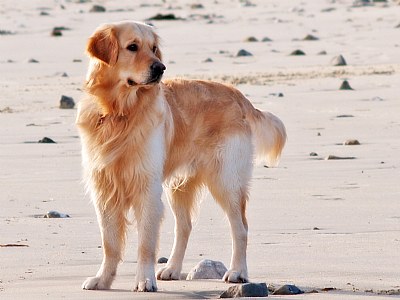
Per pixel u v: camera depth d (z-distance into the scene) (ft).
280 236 38.52
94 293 30.58
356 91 79.51
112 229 33.14
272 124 38.19
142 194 32.94
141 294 30.63
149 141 32.83
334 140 59.98
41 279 32.12
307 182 48.78
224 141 35.78
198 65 100.12
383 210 42.70
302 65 100.01
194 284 32.58
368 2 199.52
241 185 35.94
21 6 213.25
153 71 32.45
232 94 36.88
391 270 32.86
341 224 40.32
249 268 33.94
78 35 138.92
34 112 70.54
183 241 35.29
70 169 52.13
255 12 186.50
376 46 118.01
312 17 168.45
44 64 103.60
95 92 33.22
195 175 36.06
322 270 33.09
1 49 119.85
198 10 196.24
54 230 39.52
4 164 53.42
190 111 35.50
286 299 28.40
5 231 39.27
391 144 58.54
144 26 33.86
